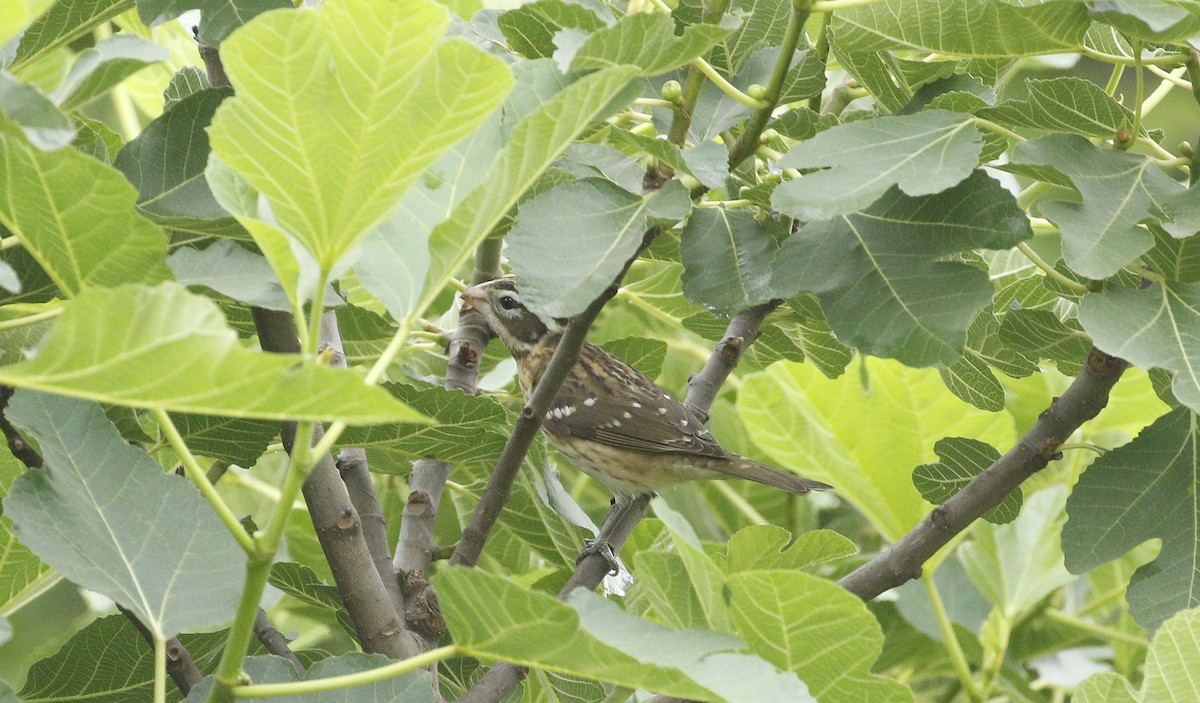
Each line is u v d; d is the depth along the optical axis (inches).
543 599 155.6
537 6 237.0
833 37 251.9
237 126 147.8
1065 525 249.3
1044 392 423.5
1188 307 224.4
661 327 467.5
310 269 175.3
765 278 237.1
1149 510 246.8
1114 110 237.9
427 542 305.4
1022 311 263.9
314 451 152.0
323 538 259.9
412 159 153.0
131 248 165.5
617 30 197.6
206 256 210.2
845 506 476.7
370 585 259.6
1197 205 221.5
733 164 256.8
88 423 208.5
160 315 127.3
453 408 270.8
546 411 253.8
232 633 157.5
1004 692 397.7
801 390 387.2
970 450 278.8
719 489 471.2
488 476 327.3
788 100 271.3
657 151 229.9
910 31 242.7
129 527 204.5
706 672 166.7
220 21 229.0
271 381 130.9
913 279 220.8
